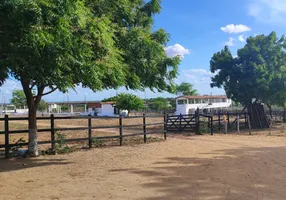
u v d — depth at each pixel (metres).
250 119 26.05
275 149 13.24
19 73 8.23
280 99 27.75
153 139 17.83
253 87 26.12
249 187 7.14
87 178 8.22
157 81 12.37
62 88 8.04
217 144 15.23
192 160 10.66
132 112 62.84
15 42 6.88
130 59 10.62
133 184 7.48
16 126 31.83
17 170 9.45
